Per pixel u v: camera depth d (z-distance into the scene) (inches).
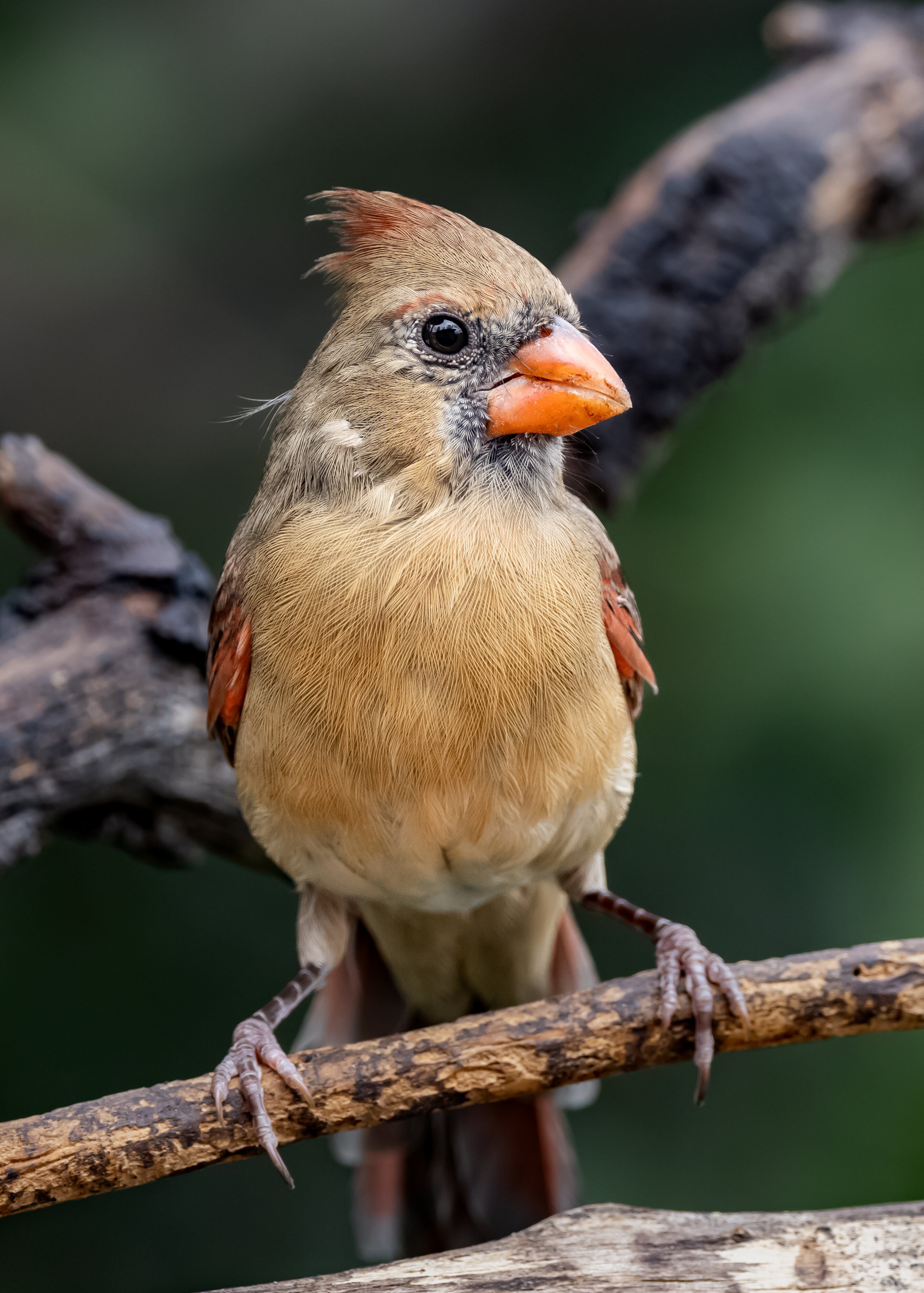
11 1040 407.5
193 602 324.5
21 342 534.6
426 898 238.8
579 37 536.4
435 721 211.8
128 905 425.7
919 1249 180.5
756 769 382.6
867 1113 363.3
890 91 406.0
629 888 403.9
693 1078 400.5
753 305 384.2
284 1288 177.8
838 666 369.4
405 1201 290.7
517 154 533.6
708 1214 187.5
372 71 542.9
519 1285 178.1
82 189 521.7
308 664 214.5
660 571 397.1
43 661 308.7
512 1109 289.9
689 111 514.9
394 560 212.1
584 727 222.4
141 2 521.0
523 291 219.1
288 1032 431.2
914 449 393.4
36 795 300.7
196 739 323.0
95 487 333.1
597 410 215.5
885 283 411.5
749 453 405.1
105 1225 406.6
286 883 354.3
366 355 220.7
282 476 230.7
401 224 225.5
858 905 370.6
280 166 542.3
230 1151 193.8
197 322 547.5
